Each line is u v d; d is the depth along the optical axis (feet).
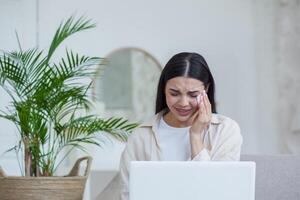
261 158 8.40
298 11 17.07
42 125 7.91
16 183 7.45
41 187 7.48
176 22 17.15
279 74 17.24
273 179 8.30
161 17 17.13
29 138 7.91
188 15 17.21
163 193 5.93
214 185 5.89
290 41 17.15
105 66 16.85
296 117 17.08
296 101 17.12
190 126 7.88
